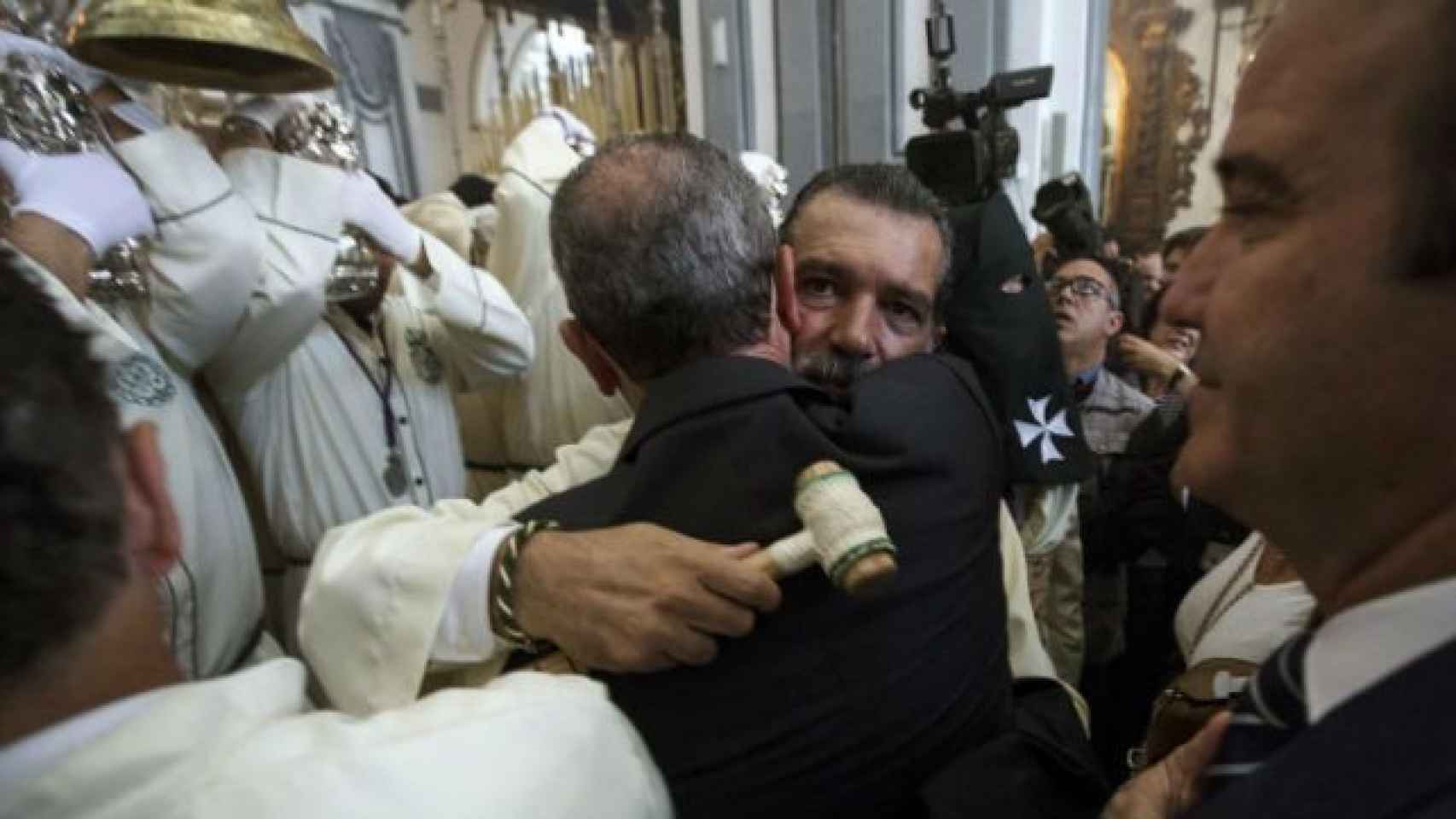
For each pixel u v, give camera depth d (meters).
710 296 0.60
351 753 0.35
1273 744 0.35
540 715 0.41
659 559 0.56
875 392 0.64
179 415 0.90
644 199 0.60
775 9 2.71
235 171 1.04
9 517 0.28
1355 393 0.29
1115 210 5.18
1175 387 1.59
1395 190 0.27
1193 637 0.92
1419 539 0.30
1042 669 0.93
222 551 0.94
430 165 4.82
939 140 1.47
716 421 0.59
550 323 1.61
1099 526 1.60
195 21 0.85
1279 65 0.31
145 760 0.31
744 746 0.56
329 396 1.18
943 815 0.57
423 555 0.66
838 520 0.51
